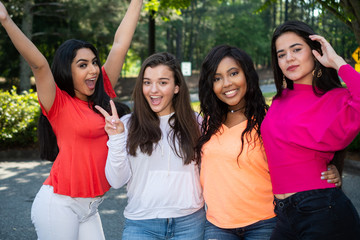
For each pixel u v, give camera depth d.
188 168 2.39
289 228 2.09
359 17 5.51
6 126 8.69
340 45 7.50
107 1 20.97
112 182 2.31
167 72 2.37
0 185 6.11
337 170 2.08
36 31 24.52
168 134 2.39
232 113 2.56
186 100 2.45
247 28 43.97
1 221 4.49
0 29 20.75
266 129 2.19
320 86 2.11
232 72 2.41
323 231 1.93
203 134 2.46
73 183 2.39
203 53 51.62
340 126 1.92
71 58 2.47
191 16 41.62
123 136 2.26
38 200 2.42
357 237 1.94
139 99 2.42
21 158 8.48
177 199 2.32
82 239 2.56
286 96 2.26
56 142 2.60
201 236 2.40
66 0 20.64
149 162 2.34
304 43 2.15
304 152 2.03
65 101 2.45
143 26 27.50
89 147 2.45
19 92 25.22
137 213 2.33
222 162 2.33
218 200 2.35
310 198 1.97
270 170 2.18
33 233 4.14
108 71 2.88
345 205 1.96
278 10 45.59
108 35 24.64
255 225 2.30
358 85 1.87
